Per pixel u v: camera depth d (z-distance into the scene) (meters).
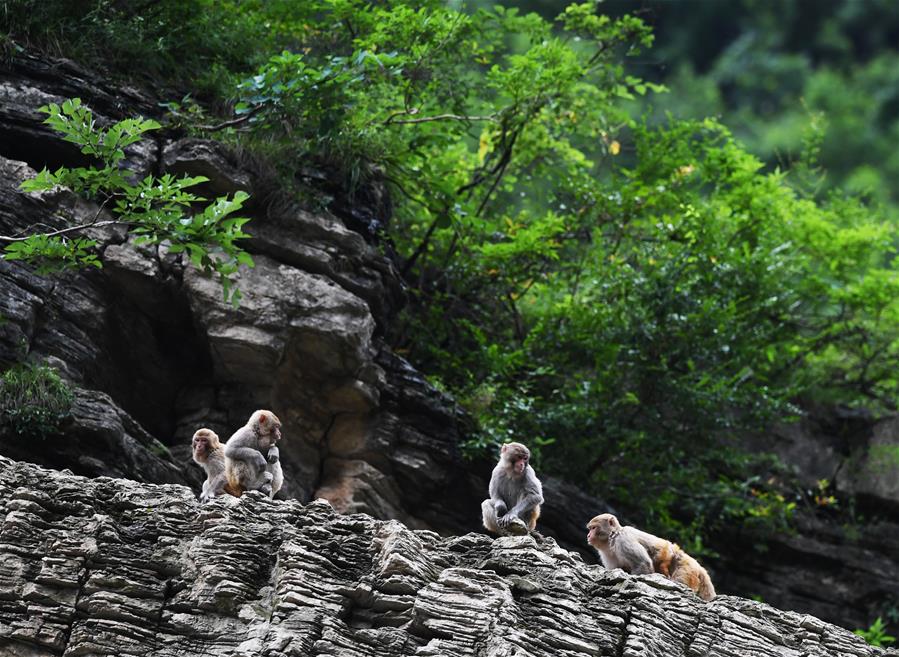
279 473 22.95
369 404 29.61
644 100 63.81
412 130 35.75
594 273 36.41
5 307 25.83
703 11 78.44
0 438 23.84
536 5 59.88
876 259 43.03
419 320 34.78
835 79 70.81
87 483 19.73
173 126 30.50
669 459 35.16
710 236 37.62
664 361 34.81
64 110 23.23
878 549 37.84
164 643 18.09
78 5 32.00
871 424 39.81
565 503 31.70
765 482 38.53
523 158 39.84
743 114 68.62
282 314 28.47
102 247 27.80
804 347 40.72
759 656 19.34
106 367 27.94
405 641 18.17
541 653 18.17
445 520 30.36
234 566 18.88
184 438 28.77
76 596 18.30
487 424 32.09
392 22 34.00
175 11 34.00
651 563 21.97
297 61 30.53
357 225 31.53
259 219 29.81
